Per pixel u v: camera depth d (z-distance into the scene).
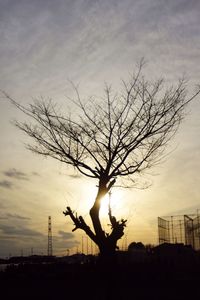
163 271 19.28
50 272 20.39
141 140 14.48
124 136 14.45
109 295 13.32
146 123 14.59
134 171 14.38
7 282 20.14
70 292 18.50
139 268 19.47
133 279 18.58
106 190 13.91
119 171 14.27
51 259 31.06
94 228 13.55
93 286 17.88
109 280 13.34
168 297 16.45
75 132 14.49
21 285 19.91
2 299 18.50
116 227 13.59
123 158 14.27
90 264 19.12
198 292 16.77
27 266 21.36
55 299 17.77
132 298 16.25
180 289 17.47
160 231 24.70
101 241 13.45
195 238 23.92
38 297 18.23
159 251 23.89
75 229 13.62
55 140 14.56
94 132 14.52
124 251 22.55
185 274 19.30
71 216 13.75
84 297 17.45
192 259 21.67
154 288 17.73
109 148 14.32
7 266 22.27
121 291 16.44
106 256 13.41
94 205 13.73
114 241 13.48
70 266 20.23
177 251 23.52
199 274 19.19
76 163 14.33
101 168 14.08
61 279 19.53
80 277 19.02
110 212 14.03
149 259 21.33
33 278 20.19
